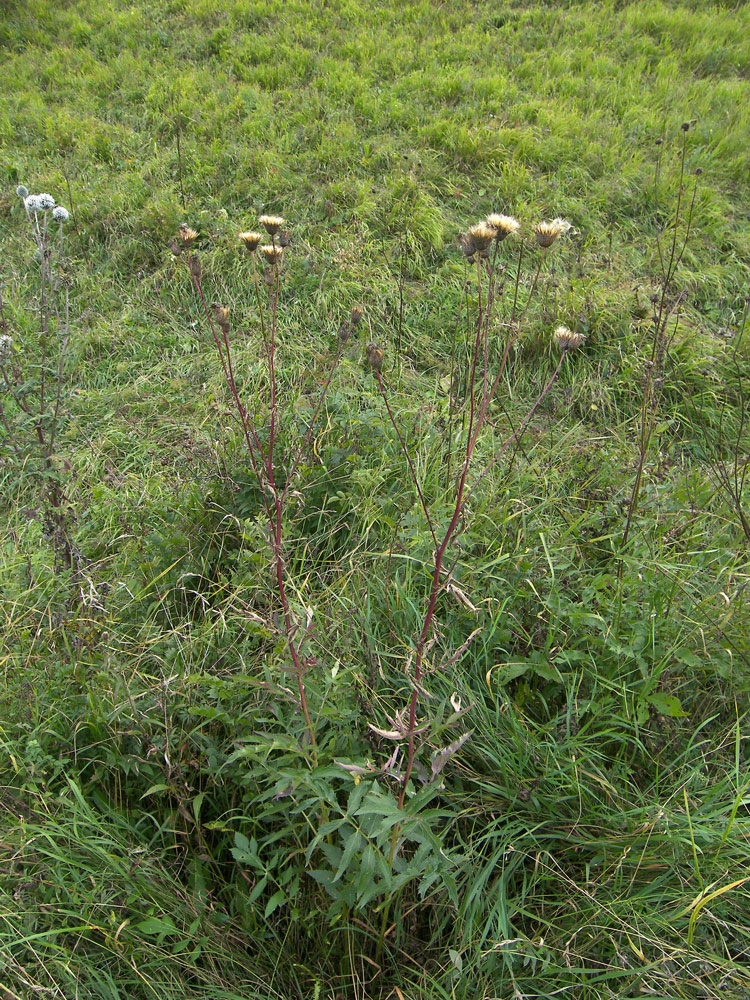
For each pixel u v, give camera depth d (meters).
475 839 2.17
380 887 1.66
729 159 6.24
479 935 1.96
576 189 5.79
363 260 5.18
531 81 7.09
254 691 2.24
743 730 2.33
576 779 2.15
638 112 6.57
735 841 1.98
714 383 4.32
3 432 3.21
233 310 4.98
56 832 2.03
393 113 6.51
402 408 3.82
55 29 8.88
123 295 5.23
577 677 2.40
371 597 2.67
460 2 8.48
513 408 4.15
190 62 7.85
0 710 2.40
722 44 7.81
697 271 5.09
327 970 1.98
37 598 2.93
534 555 2.77
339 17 8.26
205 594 2.87
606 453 3.53
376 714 2.21
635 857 2.04
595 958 1.91
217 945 1.96
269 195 5.79
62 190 5.95
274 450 3.28
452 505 2.95
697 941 1.90
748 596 2.61
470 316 4.69
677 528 2.91
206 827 2.07
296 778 1.75
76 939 1.94
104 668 2.42
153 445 3.94
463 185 5.85
